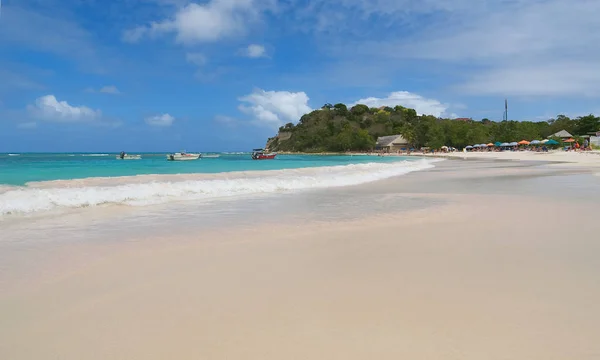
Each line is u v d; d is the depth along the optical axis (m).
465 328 3.34
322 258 5.68
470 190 15.18
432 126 130.88
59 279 4.77
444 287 4.36
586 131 101.81
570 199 11.95
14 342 3.20
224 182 15.99
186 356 2.95
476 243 6.46
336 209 10.55
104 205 11.13
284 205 11.38
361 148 152.00
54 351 3.06
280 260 5.59
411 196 13.43
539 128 132.88
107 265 5.37
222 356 2.95
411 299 4.02
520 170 29.42
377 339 3.17
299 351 3.00
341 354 2.95
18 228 7.94
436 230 7.60
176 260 5.62
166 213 9.91
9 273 5.00
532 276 4.70
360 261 5.48
